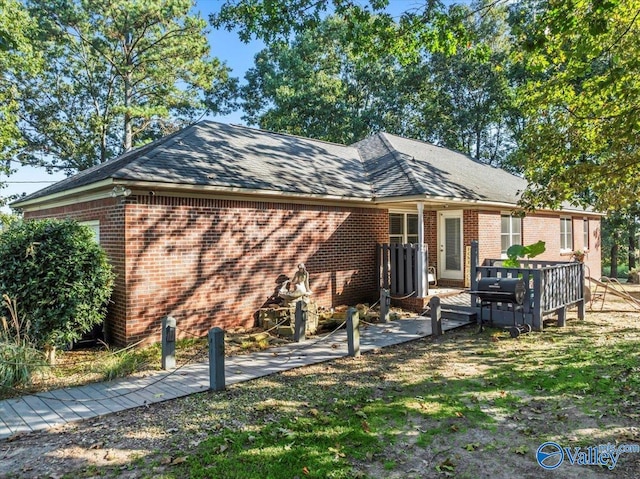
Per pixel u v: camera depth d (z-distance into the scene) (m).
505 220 15.98
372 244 13.19
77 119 28.33
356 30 9.67
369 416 5.18
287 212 11.12
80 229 8.15
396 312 11.95
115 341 8.80
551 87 10.27
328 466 4.02
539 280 9.58
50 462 4.19
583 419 5.00
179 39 28.53
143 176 8.47
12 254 7.52
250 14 9.50
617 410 5.19
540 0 22.16
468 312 11.01
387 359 7.71
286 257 11.09
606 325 10.31
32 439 4.71
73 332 7.70
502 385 6.22
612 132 8.79
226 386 6.35
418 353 8.10
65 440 4.67
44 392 6.17
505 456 4.21
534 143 10.76
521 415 5.17
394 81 30.67
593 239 22.88
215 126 13.31
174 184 8.70
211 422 5.07
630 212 24.44
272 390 6.16
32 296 7.30
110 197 9.04
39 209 13.69
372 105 32.78
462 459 4.16
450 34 9.19
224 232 9.92
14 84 24.38
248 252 10.34
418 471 3.95
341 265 12.34
